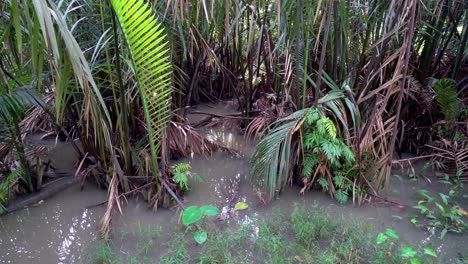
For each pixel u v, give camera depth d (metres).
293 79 2.86
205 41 3.38
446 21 3.29
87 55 2.65
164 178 2.72
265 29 3.19
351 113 2.53
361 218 2.56
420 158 3.23
